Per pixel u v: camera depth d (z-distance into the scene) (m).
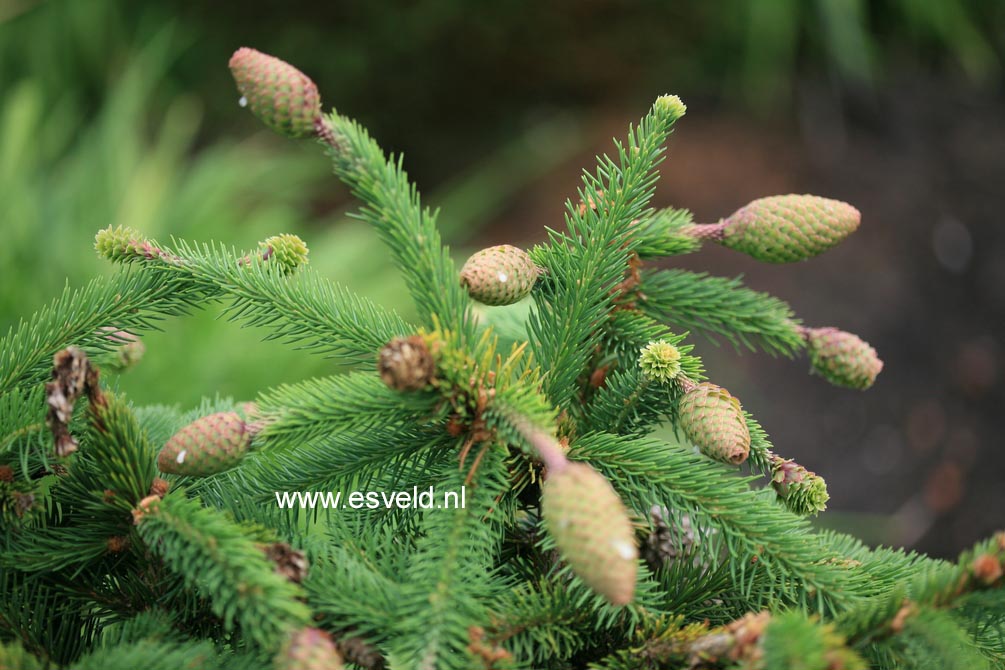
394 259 0.91
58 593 0.91
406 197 0.90
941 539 2.91
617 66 3.90
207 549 0.86
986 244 3.54
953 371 3.29
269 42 3.60
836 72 3.95
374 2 3.47
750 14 3.70
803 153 3.82
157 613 0.89
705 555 0.91
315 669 0.83
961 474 3.04
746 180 3.72
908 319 3.41
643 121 0.92
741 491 0.90
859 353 0.95
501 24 3.59
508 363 0.88
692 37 3.83
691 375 0.91
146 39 3.50
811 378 3.30
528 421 0.86
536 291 0.94
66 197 2.27
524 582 0.91
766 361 3.34
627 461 0.90
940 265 3.53
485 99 3.91
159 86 3.52
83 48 3.49
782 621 0.84
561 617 0.89
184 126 3.47
